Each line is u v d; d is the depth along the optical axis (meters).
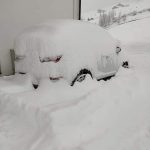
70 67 3.95
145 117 3.12
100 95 3.66
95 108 3.27
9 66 6.52
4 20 6.23
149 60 6.48
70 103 3.40
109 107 3.35
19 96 3.64
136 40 9.62
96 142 2.55
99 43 4.52
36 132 2.77
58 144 2.49
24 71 4.23
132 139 2.60
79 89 3.87
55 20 4.56
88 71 4.29
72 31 4.15
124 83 4.18
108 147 2.45
